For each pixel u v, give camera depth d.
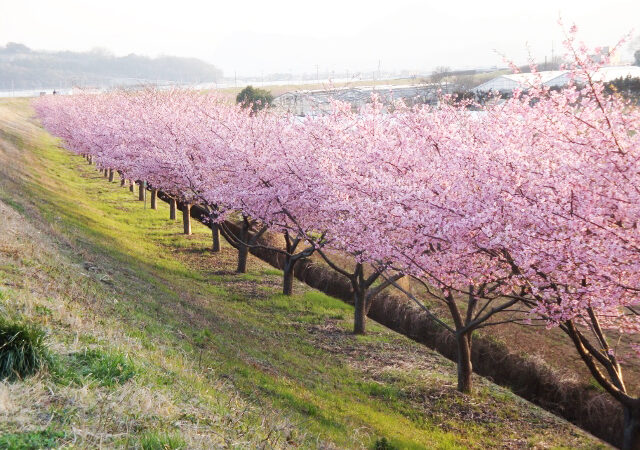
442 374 20.22
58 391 7.39
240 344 17.64
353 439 12.59
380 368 20.28
